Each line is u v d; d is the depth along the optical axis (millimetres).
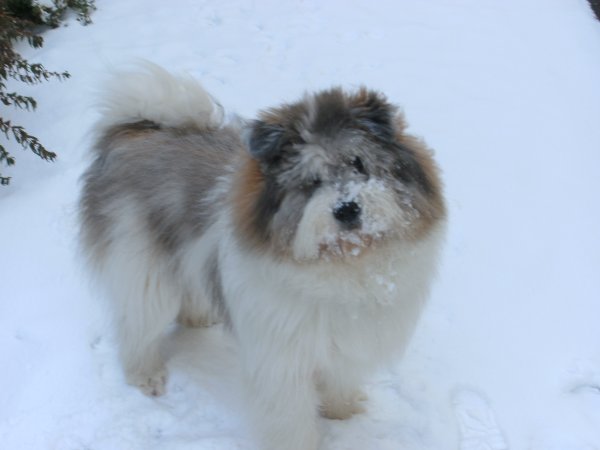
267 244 1682
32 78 2826
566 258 2264
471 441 1915
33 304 2176
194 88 1975
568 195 2445
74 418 1961
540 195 2445
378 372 2027
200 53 3031
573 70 2982
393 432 1937
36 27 3184
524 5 3492
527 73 2955
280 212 1661
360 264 1682
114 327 2035
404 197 1680
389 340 1806
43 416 1960
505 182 2486
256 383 1800
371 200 1632
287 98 2793
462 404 1977
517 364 2045
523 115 2744
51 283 2223
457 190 2455
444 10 3416
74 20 3244
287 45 3096
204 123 1987
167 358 2098
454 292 2186
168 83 1974
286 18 3305
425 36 3168
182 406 2002
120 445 1919
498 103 2797
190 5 3406
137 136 1990
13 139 2621
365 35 3166
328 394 1925
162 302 1981
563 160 2566
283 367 1769
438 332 2107
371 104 1700
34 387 2010
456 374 2029
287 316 1729
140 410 1982
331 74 2926
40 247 2305
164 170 1931
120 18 3279
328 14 3352
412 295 1779
